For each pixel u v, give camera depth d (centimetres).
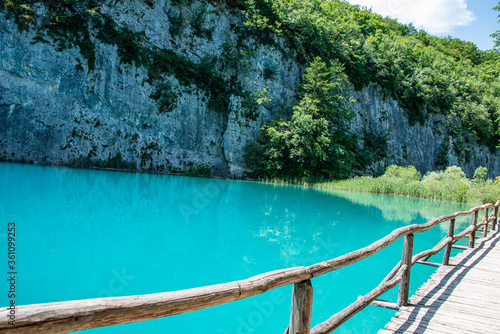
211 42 3067
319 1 4266
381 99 4297
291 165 3105
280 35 3319
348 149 3525
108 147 2444
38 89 2170
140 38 2644
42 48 2184
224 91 2988
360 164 3706
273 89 3247
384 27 5803
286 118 3125
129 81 2555
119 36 2506
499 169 5416
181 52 2906
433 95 4681
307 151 2920
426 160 4672
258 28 3127
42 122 2178
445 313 441
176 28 2856
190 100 2856
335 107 3466
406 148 4459
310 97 3169
